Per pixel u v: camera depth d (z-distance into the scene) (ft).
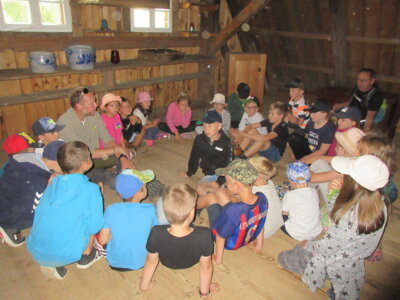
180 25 20.04
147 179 7.30
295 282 7.35
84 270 7.48
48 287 6.98
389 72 19.27
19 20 14.44
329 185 8.05
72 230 6.47
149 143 15.24
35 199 7.68
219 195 8.08
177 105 15.79
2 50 13.96
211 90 21.71
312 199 7.89
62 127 8.99
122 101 13.39
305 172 7.65
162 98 20.74
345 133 8.22
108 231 6.86
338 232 6.05
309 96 20.85
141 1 16.51
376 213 5.68
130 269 7.16
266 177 7.84
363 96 14.14
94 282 7.16
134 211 6.65
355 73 20.57
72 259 6.71
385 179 5.53
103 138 11.33
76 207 6.41
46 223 6.38
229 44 23.88
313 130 11.81
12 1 14.01
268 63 24.94
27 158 7.60
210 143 10.14
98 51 16.93
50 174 7.99
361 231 5.76
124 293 6.89
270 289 7.14
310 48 21.25
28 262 7.68
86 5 15.81
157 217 7.17
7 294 6.75
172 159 13.73
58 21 15.48
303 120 14.21
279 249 8.43
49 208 6.37
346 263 6.16
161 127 16.21
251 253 8.24
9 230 7.89
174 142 15.72
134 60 18.10
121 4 15.78
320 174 8.72
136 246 6.74
